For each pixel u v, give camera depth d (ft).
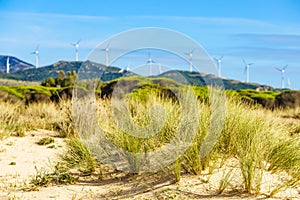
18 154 23.41
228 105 20.45
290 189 15.26
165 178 16.79
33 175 19.01
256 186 14.87
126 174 18.33
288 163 17.03
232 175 16.26
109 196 15.65
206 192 14.90
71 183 17.54
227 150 18.40
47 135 29.53
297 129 24.27
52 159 22.24
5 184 17.49
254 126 19.02
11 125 30.81
